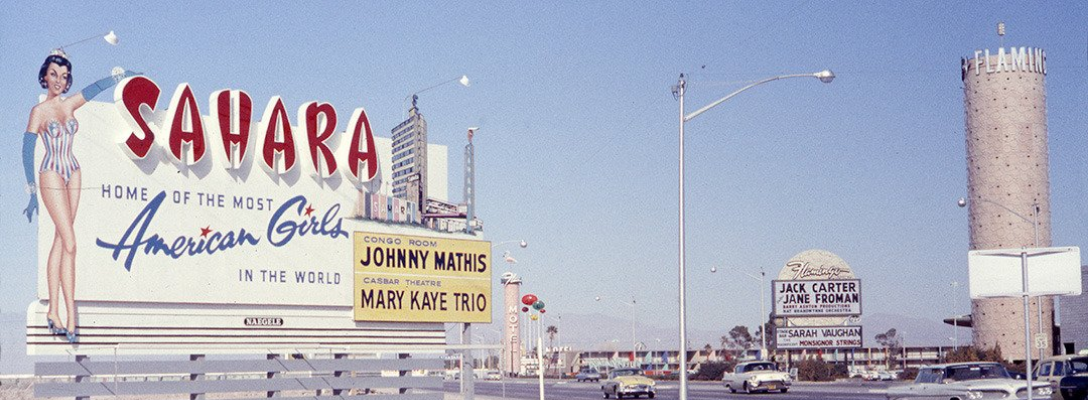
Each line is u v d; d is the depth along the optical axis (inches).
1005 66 5059.1
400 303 1343.5
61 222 1085.1
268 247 1231.5
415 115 1441.9
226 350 1190.3
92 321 1099.3
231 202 1205.7
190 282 1168.2
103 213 1111.0
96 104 1116.5
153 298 1139.9
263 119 1231.5
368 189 1330.0
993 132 5064.0
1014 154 5022.1
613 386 2202.3
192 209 1173.7
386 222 1343.5
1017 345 4859.7
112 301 1112.2
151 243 1142.3
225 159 1194.6
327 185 1289.4
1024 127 5034.5
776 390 2245.3
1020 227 4997.5
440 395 1371.8
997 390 1248.8
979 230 5103.3
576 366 5964.6
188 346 1163.3
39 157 1082.1
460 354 1632.6
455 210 1457.9
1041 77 5093.5
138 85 1135.6
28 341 1063.6
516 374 5093.5
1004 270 1013.2
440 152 1471.5
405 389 1365.7
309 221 1268.5
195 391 1163.9
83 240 1097.4
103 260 1107.9
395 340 1342.3
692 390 2598.4
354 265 1302.9
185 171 1171.3
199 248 1176.8
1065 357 1427.2
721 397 2145.7
